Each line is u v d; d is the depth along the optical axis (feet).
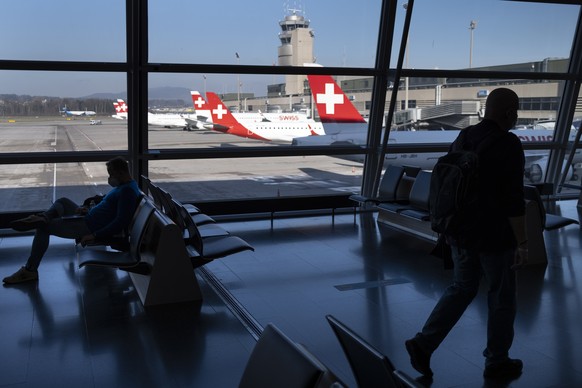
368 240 21.74
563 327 12.85
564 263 18.29
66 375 10.54
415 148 28.07
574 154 31.35
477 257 10.02
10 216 22.62
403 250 20.15
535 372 10.58
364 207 27.81
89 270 17.51
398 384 4.72
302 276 16.98
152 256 14.39
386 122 26.91
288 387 4.57
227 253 14.83
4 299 14.82
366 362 5.32
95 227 15.78
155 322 13.15
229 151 25.21
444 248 10.83
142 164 24.11
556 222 18.95
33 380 10.35
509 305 10.09
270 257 19.22
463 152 9.80
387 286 16.01
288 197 26.27
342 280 16.58
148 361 11.11
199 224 18.88
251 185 26.55
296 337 12.32
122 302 14.52
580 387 10.01
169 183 25.12
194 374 10.55
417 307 14.26
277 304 14.48
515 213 9.57
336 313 13.84
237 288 15.79
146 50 22.80
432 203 10.16
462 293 10.13
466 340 12.12
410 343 10.34
